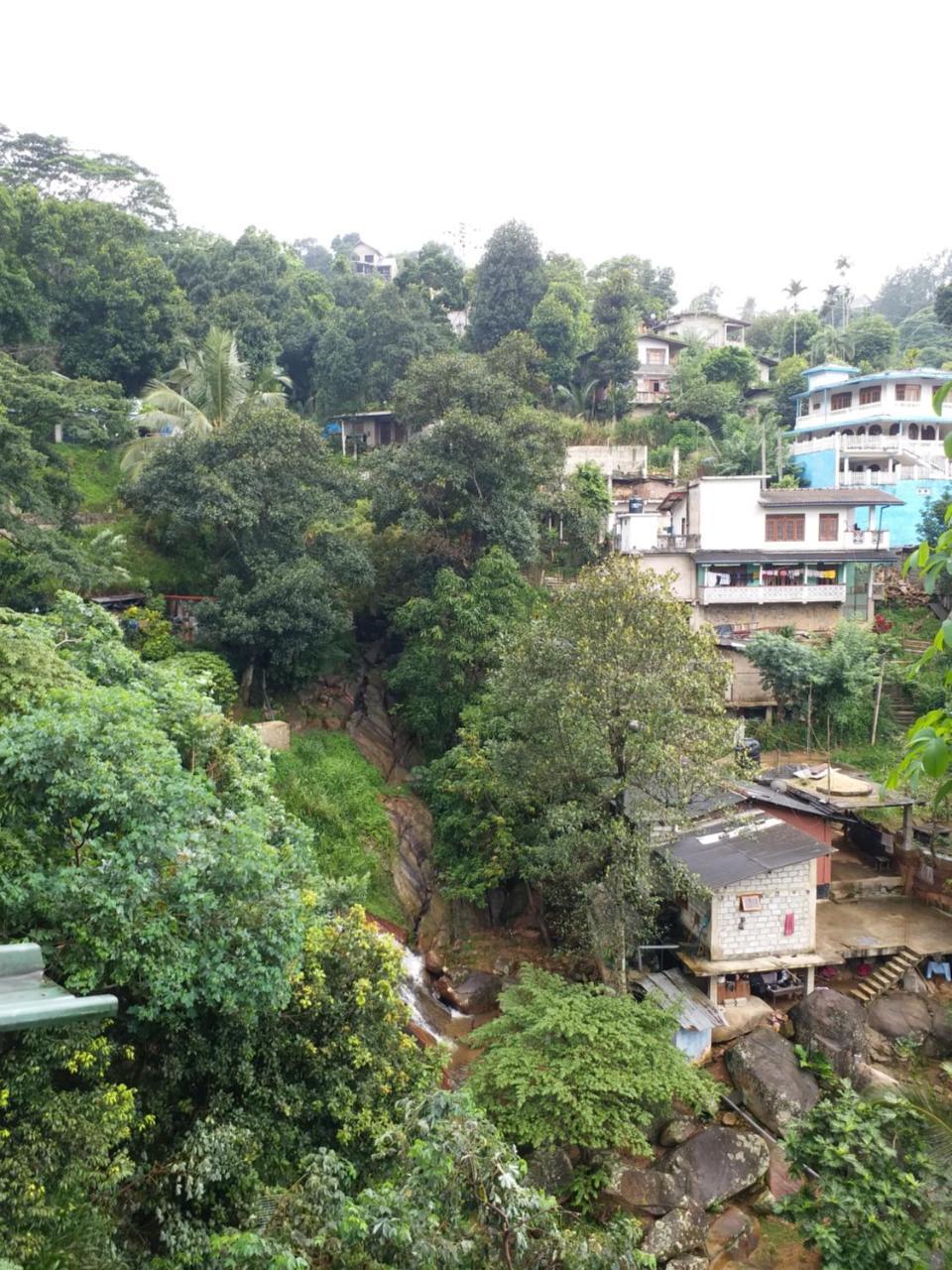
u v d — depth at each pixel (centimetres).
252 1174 934
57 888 855
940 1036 1847
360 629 3152
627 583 1781
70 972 845
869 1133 1083
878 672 2902
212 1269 747
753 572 3334
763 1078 1642
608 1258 686
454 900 2297
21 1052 786
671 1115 1570
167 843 942
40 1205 697
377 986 1208
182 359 3688
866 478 4016
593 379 4825
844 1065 1719
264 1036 1097
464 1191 694
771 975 1952
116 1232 847
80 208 3475
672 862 1753
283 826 1426
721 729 1688
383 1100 1125
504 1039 1559
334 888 1488
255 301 4434
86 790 938
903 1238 997
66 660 1462
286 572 2461
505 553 2748
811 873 1931
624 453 4297
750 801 2105
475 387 2956
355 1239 665
